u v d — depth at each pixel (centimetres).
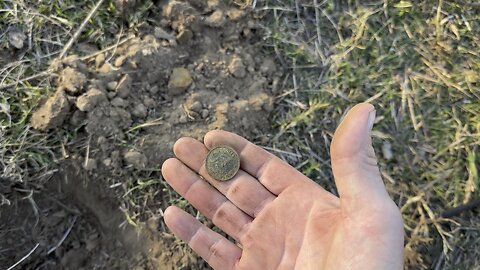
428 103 30
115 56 28
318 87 30
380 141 29
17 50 28
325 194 25
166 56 28
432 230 28
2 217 28
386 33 30
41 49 29
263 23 30
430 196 29
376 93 30
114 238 28
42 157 27
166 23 29
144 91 28
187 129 28
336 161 22
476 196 29
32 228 28
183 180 26
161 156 28
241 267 25
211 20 29
